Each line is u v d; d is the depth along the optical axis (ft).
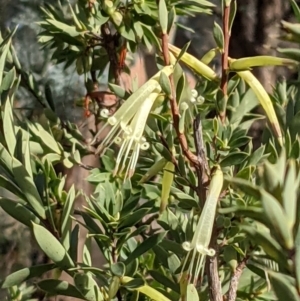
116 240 1.91
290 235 1.52
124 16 2.19
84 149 2.28
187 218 2.02
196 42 3.46
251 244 1.82
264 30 2.53
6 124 1.81
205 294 1.88
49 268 1.83
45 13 2.40
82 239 2.53
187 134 1.84
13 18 2.91
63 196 1.96
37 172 1.96
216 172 1.71
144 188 2.07
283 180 1.54
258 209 1.56
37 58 2.88
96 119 2.31
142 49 2.47
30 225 1.82
